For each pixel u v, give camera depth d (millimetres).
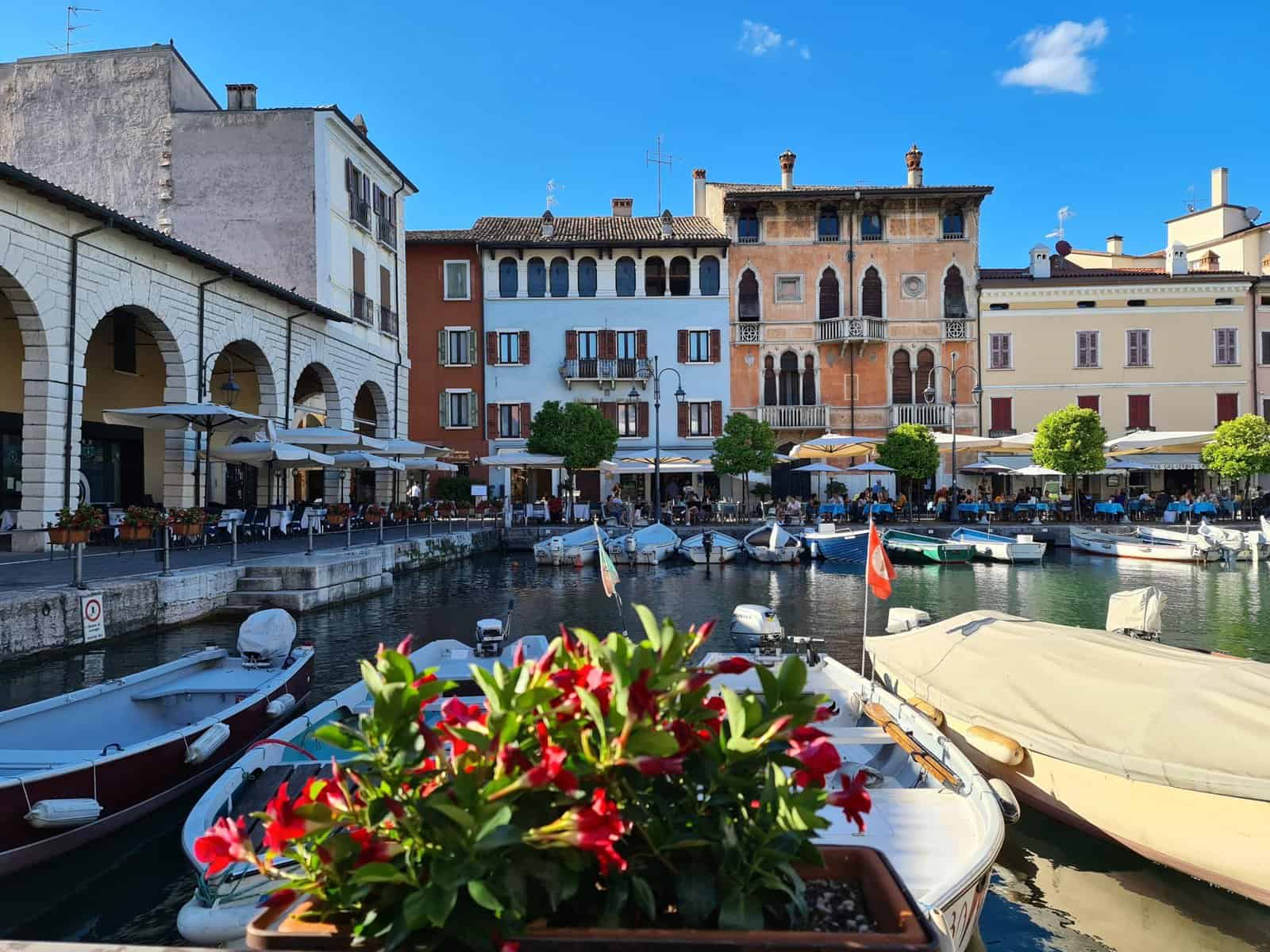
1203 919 5684
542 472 42438
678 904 1874
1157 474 40656
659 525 30547
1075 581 24141
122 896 6082
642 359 41938
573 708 1899
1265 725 5758
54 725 7738
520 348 42281
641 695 1794
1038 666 7547
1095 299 41812
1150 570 26688
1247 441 33750
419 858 1804
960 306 42094
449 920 1745
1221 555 27609
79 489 17594
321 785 1925
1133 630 11055
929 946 1669
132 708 8555
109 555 17953
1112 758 6164
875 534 10008
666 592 22141
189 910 4410
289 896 1949
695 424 42219
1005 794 6113
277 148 28328
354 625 16391
